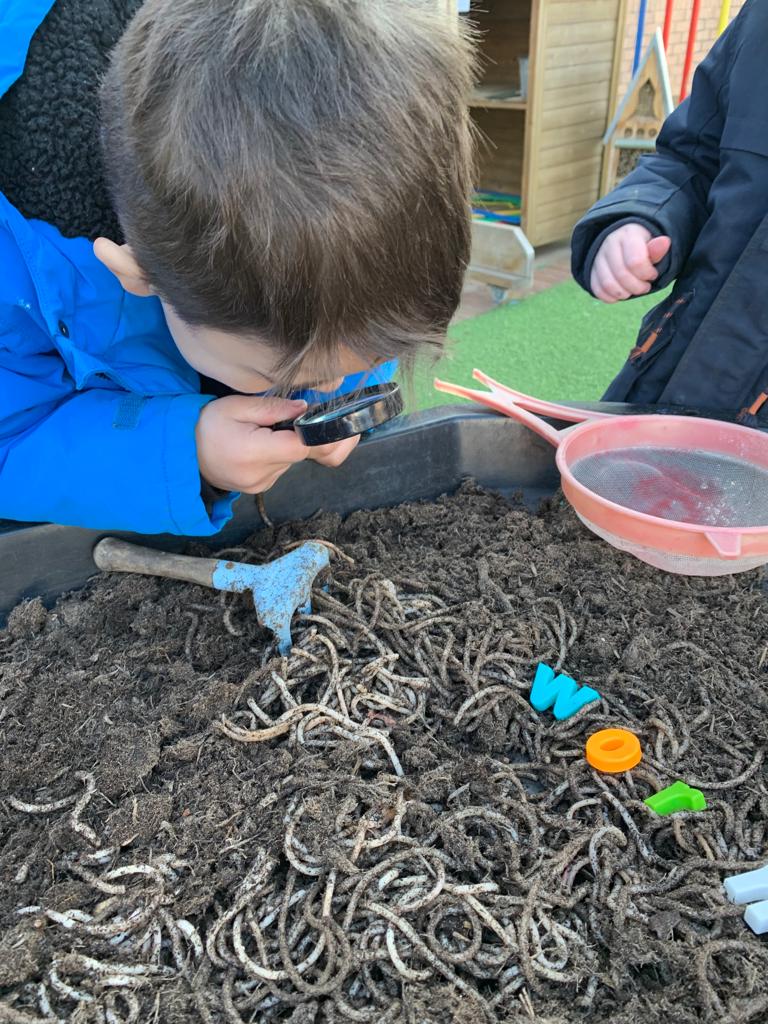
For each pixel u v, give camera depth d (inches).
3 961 19.6
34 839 22.9
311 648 28.3
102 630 29.7
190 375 30.2
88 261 27.4
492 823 23.4
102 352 28.4
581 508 30.6
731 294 40.4
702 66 43.4
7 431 28.0
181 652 28.9
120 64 20.6
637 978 20.4
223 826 23.0
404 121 17.9
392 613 30.2
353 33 17.8
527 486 39.2
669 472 33.9
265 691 26.9
